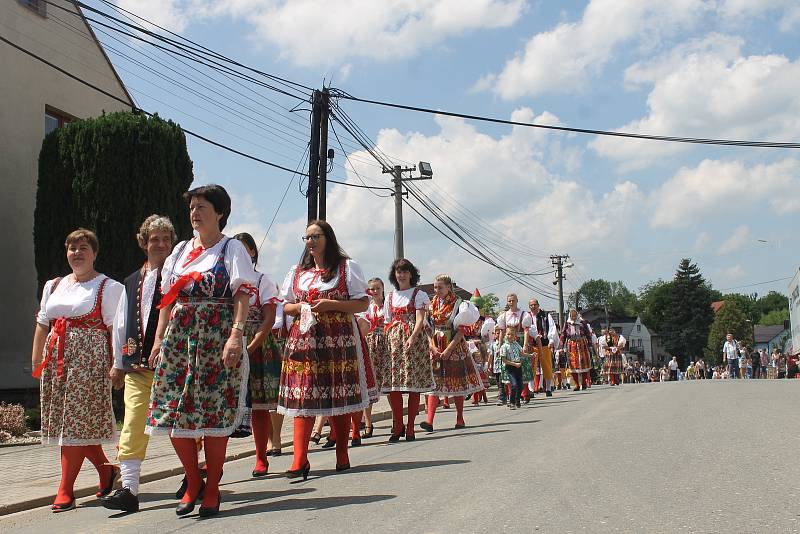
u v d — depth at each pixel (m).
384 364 9.17
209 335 5.12
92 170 14.28
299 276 6.75
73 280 6.29
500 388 16.23
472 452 7.33
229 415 5.13
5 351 15.79
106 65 19.05
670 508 4.50
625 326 124.88
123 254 14.23
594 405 12.73
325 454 8.32
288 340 6.60
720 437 7.43
